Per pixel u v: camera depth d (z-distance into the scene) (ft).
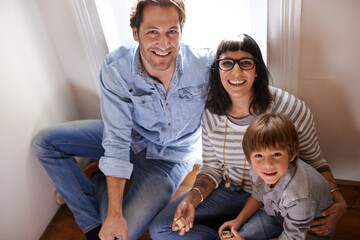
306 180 3.56
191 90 4.46
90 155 5.41
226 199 4.60
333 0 3.86
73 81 5.90
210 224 4.65
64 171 5.10
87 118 6.45
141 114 4.70
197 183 4.56
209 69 4.36
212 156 4.66
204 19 5.04
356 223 4.80
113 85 4.45
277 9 4.04
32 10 4.99
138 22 3.86
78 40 5.32
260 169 3.53
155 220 4.53
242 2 4.72
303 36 4.22
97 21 4.92
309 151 4.25
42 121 5.35
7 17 4.57
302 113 4.07
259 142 3.39
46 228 5.56
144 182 4.85
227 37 3.91
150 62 4.10
